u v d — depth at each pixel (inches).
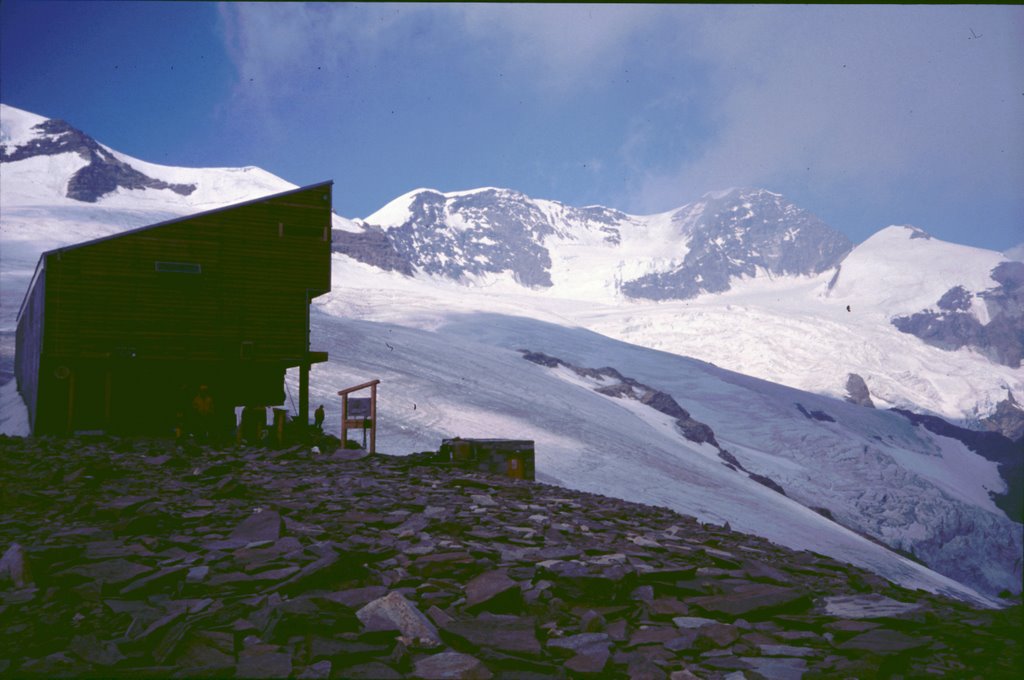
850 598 286.7
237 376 1443.2
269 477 579.2
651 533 461.1
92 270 1359.5
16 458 625.0
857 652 215.6
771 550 451.5
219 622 212.1
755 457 7121.1
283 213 1464.1
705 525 545.3
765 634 240.5
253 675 177.3
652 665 201.5
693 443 6373.0
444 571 282.8
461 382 5236.2
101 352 1352.1
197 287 1406.3
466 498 518.3
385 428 3695.9
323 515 409.4
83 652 190.2
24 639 202.8
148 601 234.4
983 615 267.9
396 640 205.3
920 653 218.4
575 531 423.2
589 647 211.0
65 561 269.1
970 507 7145.7
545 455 4013.3
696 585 289.9
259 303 1439.5
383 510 437.7
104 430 1336.1
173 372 1407.5
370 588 246.7
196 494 454.0
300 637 202.8
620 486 3757.4
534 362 7214.6
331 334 5625.0
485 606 241.8
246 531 336.5
